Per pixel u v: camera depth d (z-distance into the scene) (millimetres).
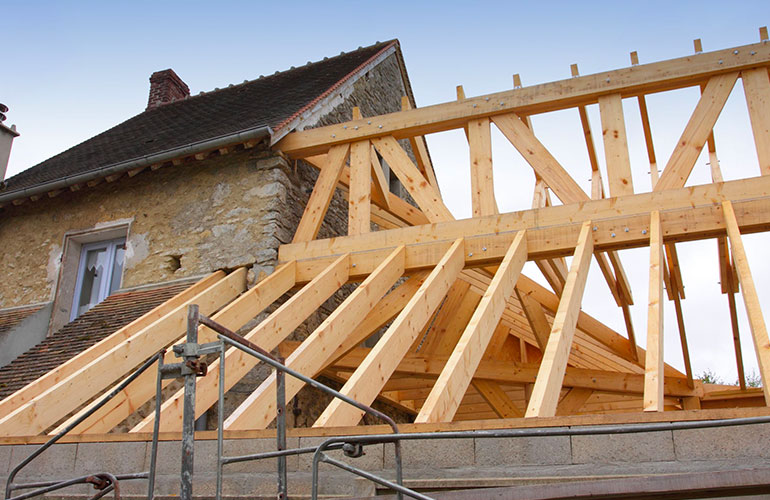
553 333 4398
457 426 3457
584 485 2357
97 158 9320
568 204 6293
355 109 7668
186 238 7730
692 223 5812
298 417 7125
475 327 4645
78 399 5051
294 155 7828
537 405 3652
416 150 8797
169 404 4629
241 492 3666
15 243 8906
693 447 3055
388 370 4680
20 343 7781
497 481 3193
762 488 2248
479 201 6695
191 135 8453
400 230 6824
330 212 8961
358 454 2555
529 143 6723
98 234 8438
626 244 5996
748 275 4633
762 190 5746
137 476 2744
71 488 4082
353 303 5598
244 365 5320
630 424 3176
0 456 4344
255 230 7352
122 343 5527
